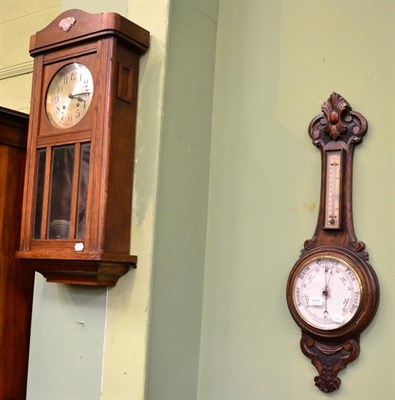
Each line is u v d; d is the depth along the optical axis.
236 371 1.89
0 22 2.77
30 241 1.84
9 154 2.12
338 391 1.71
